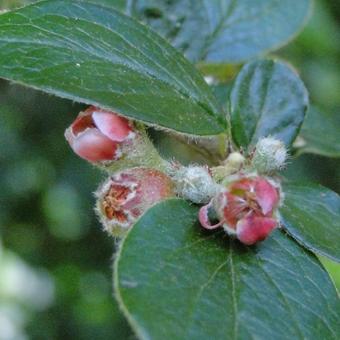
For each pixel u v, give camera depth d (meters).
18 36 0.12
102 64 0.12
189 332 0.11
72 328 0.31
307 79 0.27
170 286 0.11
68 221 0.28
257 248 0.12
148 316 0.11
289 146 0.14
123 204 0.12
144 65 0.13
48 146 0.25
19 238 0.28
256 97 0.14
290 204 0.13
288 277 0.12
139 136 0.13
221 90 0.16
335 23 0.28
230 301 0.11
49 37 0.12
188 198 0.12
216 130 0.13
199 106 0.13
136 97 0.12
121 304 0.11
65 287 0.30
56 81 0.12
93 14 0.13
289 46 0.26
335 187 0.24
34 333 0.31
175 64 0.13
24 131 0.25
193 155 0.15
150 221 0.12
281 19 0.17
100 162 0.13
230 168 0.13
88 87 0.12
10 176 0.26
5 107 0.25
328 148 0.16
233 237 0.12
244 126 0.14
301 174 0.24
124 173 0.12
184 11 0.16
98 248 0.29
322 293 0.12
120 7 0.16
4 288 0.36
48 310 0.31
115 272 0.11
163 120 0.12
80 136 0.13
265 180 0.12
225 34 0.16
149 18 0.16
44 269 0.29
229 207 0.12
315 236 0.12
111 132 0.12
